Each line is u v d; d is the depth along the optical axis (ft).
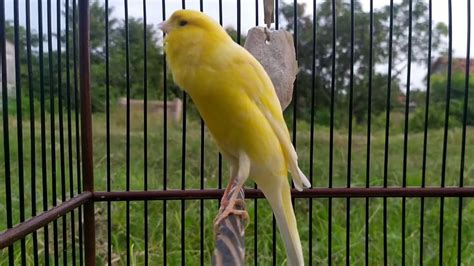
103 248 13.24
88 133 8.66
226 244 5.40
